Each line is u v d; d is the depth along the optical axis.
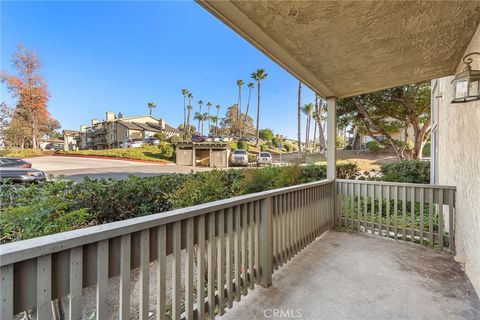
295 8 1.87
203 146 19.42
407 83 3.52
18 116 23.45
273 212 2.44
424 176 7.09
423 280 2.33
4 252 0.82
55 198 2.58
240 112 38.00
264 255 2.19
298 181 5.04
